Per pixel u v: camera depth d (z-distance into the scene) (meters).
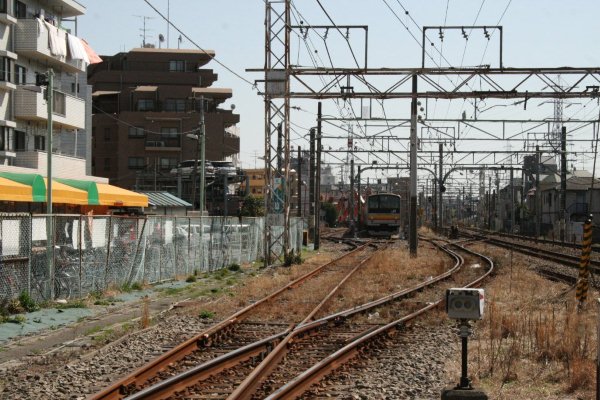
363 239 61.34
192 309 16.98
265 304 17.61
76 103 39.38
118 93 76.81
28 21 35.25
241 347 11.68
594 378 9.39
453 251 43.84
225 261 30.44
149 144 74.06
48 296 17.28
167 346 12.23
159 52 82.06
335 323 14.80
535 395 8.96
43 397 8.73
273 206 31.28
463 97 27.19
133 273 21.89
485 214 100.81
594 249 44.22
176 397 8.50
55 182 26.12
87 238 19.05
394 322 14.23
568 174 79.19
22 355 11.33
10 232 15.73
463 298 8.10
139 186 72.50
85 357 10.98
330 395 8.83
